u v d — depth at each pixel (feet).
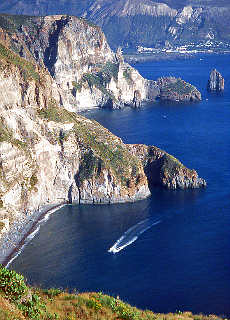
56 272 386.93
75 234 463.42
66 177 575.79
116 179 561.02
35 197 531.50
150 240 442.09
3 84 534.37
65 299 196.75
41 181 550.77
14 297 172.55
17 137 543.39
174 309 326.44
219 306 328.70
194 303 334.03
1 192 486.38
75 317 179.42
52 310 180.45
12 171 509.76
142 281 367.25
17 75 564.71
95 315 185.16
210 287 354.74
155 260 401.49
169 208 523.29
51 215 523.29
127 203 552.41
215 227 465.06
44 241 449.48
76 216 516.73
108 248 428.15
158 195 570.87
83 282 369.09
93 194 561.84
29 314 167.12
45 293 201.98
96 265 396.78
